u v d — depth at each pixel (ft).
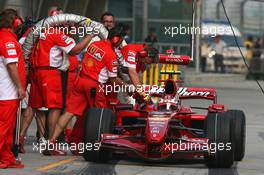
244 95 235.40
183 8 369.30
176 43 336.90
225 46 355.97
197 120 101.71
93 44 105.09
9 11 93.09
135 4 373.81
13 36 92.94
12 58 91.91
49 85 105.40
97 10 230.68
